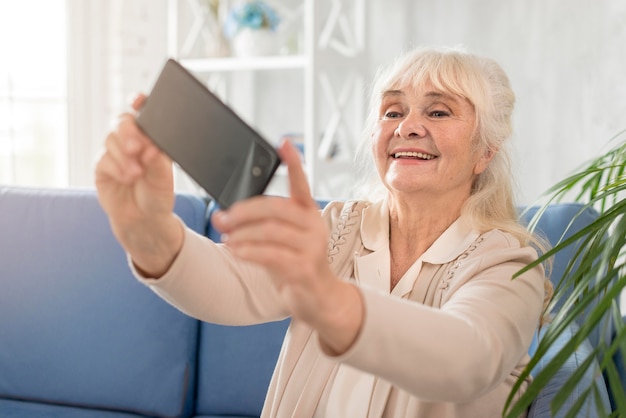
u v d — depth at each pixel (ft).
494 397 4.67
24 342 6.86
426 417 4.53
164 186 3.61
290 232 2.56
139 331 6.64
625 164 4.51
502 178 5.25
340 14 11.92
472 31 11.37
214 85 13.23
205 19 12.84
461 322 3.36
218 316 4.50
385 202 5.35
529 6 10.75
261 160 2.94
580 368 3.30
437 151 4.94
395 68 5.18
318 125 12.59
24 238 6.98
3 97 12.52
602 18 9.86
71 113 12.91
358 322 2.95
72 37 12.82
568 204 6.14
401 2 11.95
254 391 6.48
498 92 5.20
